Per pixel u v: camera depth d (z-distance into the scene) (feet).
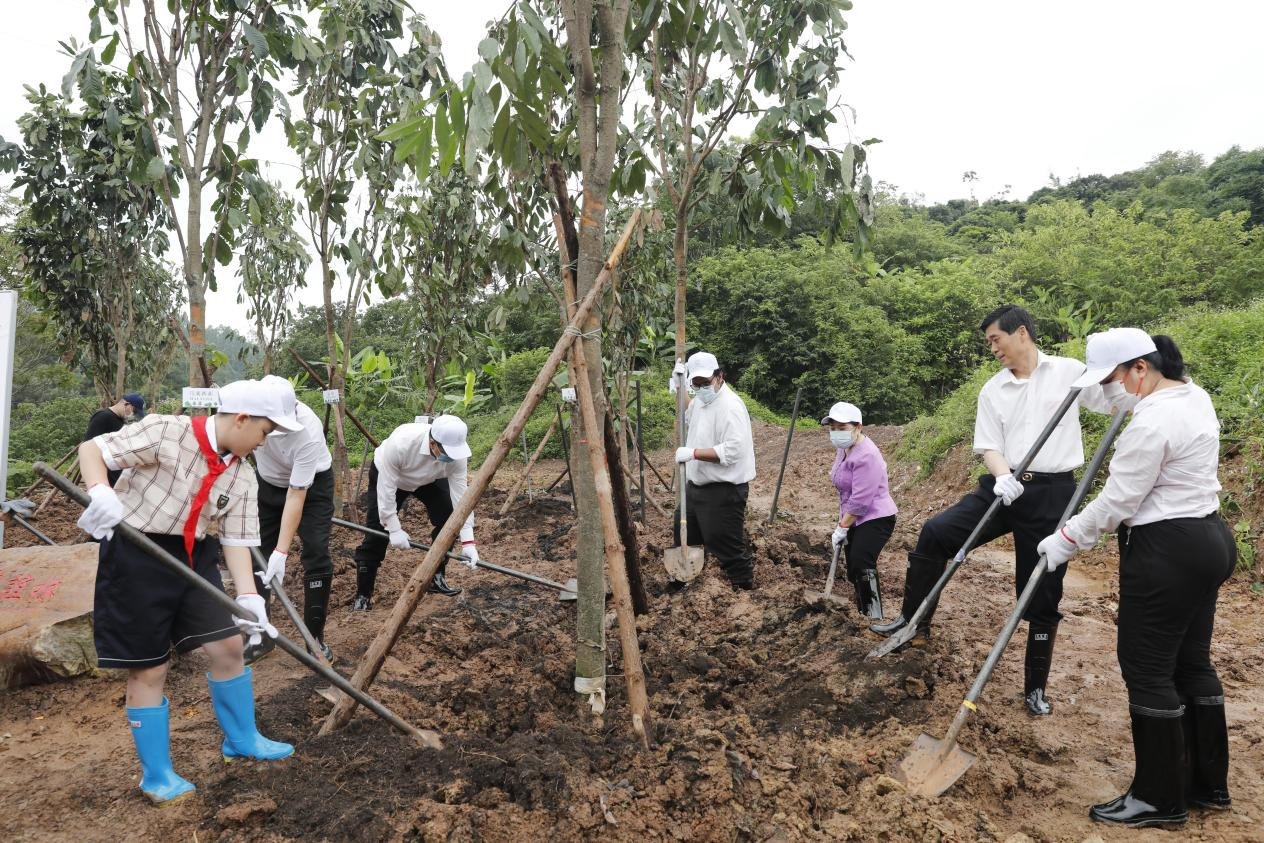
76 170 29.01
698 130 23.48
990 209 177.37
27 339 73.56
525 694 13.48
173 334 36.19
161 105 20.74
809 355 84.69
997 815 10.32
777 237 22.44
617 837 9.26
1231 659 15.51
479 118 9.75
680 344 23.53
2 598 14.60
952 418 39.11
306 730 12.42
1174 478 9.90
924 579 14.38
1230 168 142.31
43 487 35.50
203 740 12.02
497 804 9.72
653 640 16.34
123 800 10.25
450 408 55.31
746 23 20.29
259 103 22.07
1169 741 9.84
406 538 17.87
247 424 10.40
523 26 10.29
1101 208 110.42
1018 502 13.20
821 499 39.45
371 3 25.29
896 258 129.80
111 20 19.84
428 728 12.39
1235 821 10.01
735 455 18.65
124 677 14.44
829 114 19.57
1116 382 11.62
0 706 13.29
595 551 12.86
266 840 9.21
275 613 19.10
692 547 20.53
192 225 21.09
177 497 10.16
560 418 33.68
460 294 31.27
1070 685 14.48
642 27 16.10
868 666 13.38
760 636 15.98
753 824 9.67
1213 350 30.01
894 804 9.91
